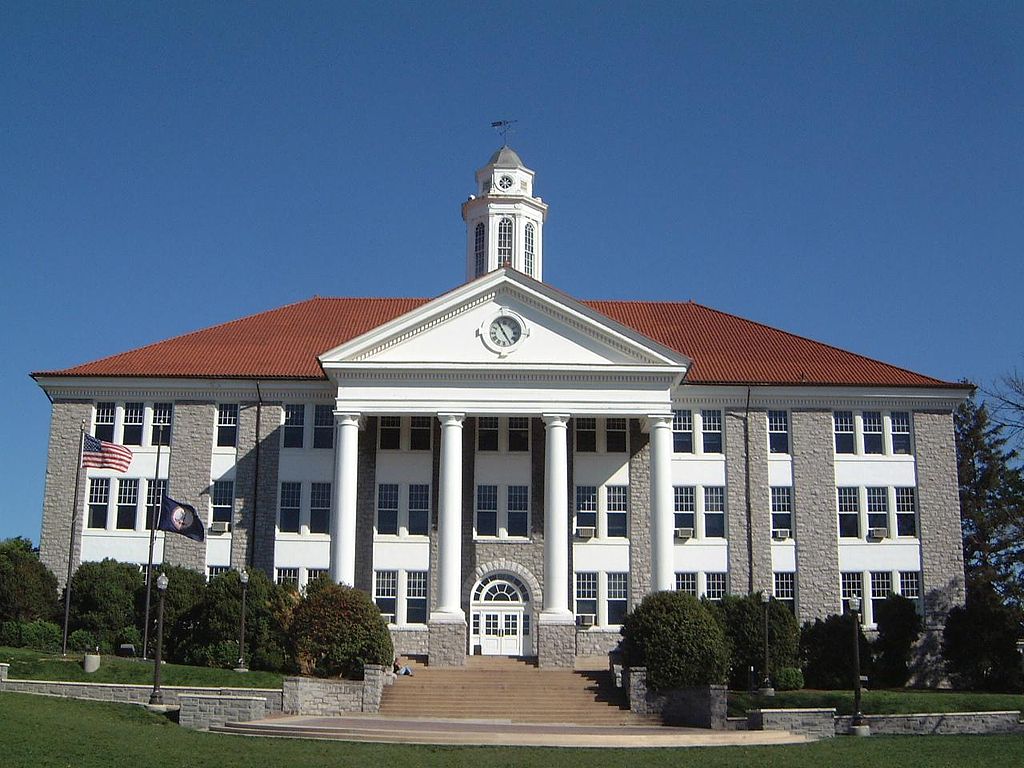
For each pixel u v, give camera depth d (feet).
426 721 125.80
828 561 176.45
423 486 175.42
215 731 111.45
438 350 166.71
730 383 179.63
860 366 187.32
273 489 176.65
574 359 166.09
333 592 142.72
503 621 169.78
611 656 156.97
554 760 95.25
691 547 176.45
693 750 104.42
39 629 153.28
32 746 85.56
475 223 201.57
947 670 170.40
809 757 99.09
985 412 255.70
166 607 156.04
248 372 180.24
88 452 156.35
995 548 245.24
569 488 175.42
